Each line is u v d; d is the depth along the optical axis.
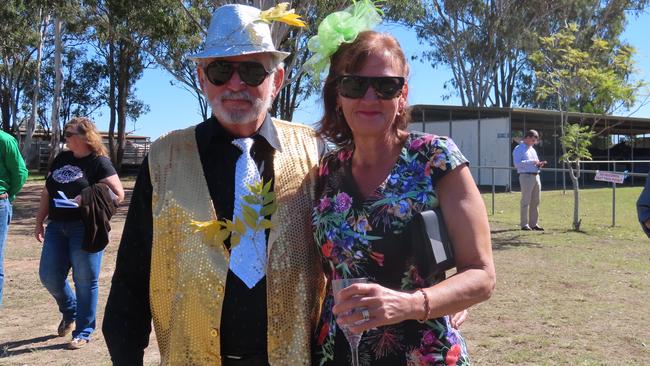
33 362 4.50
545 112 22.77
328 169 2.14
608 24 31.56
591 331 5.03
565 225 11.88
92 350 4.77
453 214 1.83
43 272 4.88
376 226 1.90
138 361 2.13
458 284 1.72
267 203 2.05
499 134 22.00
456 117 22.75
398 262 1.88
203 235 2.02
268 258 2.04
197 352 2.00
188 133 2.21
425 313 1.66
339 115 2.16
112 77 35.53
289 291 2.06
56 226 4.88
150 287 2.09
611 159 30.12
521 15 31.67
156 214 2.08
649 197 3.73
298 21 2.23
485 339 4.85
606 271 7.39
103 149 4.98
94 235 4.71
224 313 2.02
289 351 2.02
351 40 1.98
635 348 4.61
